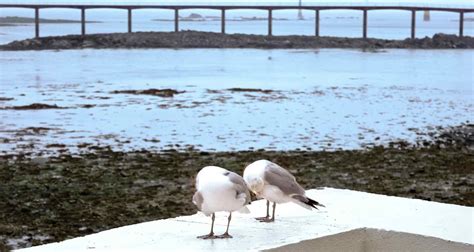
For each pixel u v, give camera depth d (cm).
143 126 2773
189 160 2033
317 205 554
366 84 4900
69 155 2112
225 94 4047
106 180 1708
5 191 1562
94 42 10050
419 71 6312
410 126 2867
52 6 11519
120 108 3344
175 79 5097
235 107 3428
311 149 2288
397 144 2406
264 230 521
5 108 3309
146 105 3478
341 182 1738
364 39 11462
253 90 4278
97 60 7300
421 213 579
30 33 16075
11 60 7188
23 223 1291
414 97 4078
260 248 462
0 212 1366
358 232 523
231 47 10462
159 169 1875
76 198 1500
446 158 2108
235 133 2623
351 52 9594
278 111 3291
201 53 8906
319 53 9231
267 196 521
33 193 1544
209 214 506
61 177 1742
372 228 527
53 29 19762
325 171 1881
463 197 1576
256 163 528
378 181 1753
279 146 2350
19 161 2003
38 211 1380
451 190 1653
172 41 10431
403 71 6269
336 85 4781
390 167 1947
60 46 9750
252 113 3203
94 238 505
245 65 6800
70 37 10131
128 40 10244
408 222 549
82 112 3192
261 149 2281
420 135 2634
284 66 6725
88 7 11675
